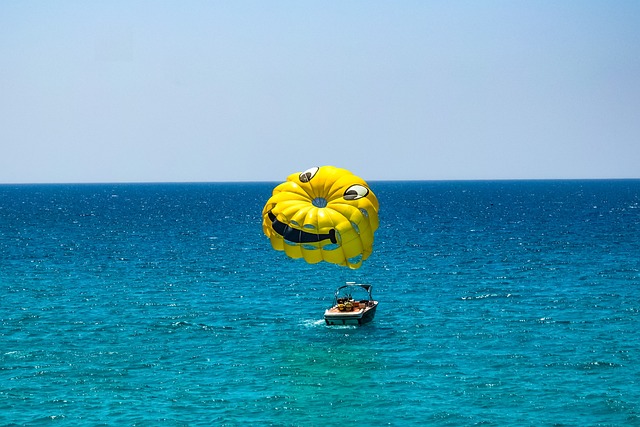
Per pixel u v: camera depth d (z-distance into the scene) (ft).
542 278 256.11
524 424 116.98
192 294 230.48
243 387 135.33
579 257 314.76
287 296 227.81
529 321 185.78
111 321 189.06
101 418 120.06
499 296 221.66
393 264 299.38
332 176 157.69
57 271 281.54
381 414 121.70
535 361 149.79
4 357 153.89
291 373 143.43
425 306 207.62
